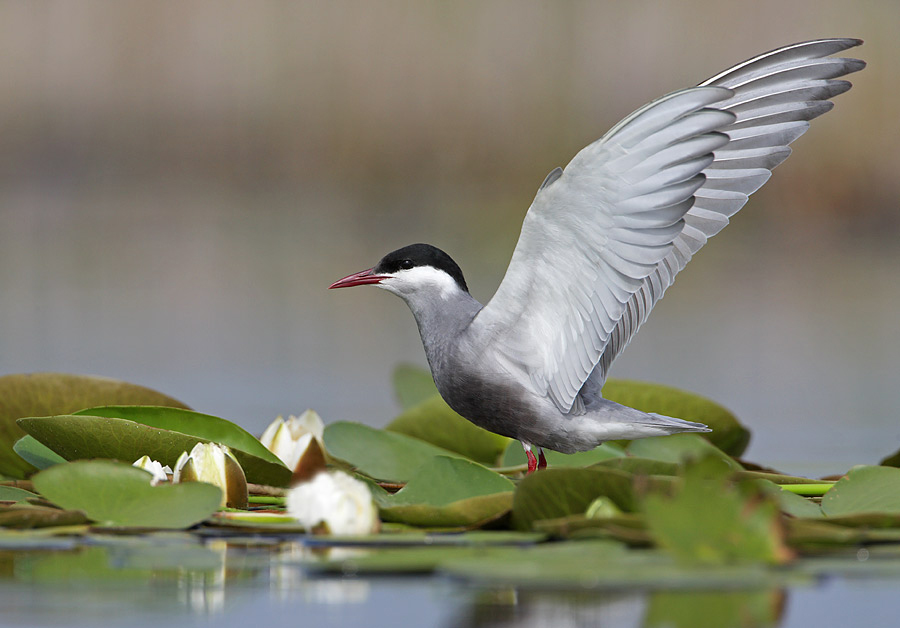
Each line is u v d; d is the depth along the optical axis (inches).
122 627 182.2
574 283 305.4
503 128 1181.1
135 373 588.7
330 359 656.4
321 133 1202.0
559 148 1174.3
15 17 1214.3
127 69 1222.3
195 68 1216.2
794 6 1107.9
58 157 1232.8
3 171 1224.2
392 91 1192.8
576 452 343.0
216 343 698.8
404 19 1194.0
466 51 1187.3
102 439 288.5
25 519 238.1
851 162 1089.4
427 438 399.2
